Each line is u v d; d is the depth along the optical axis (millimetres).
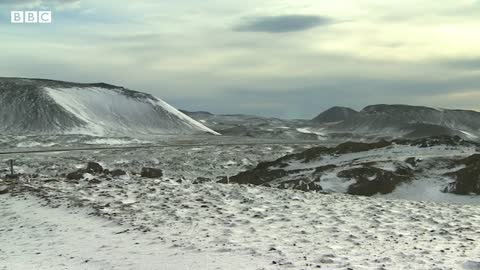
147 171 31312
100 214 17578
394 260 11219
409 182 33750
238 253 11953
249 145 107625
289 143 118438
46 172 55062
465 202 30297
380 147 44656
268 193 23703
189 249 12555
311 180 34875
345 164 39406
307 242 13516
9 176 28312
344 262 10922
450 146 43156
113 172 30234
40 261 12203
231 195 22250
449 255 11906
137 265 11250
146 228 15312
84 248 13469
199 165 69938
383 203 22875
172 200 20406
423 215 19016
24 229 16516
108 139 131875
